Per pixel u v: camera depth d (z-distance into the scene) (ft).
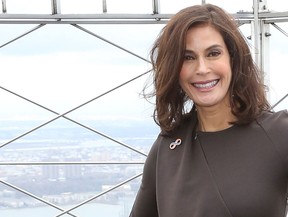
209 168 5.87
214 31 5.79
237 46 5.85
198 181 5.89
